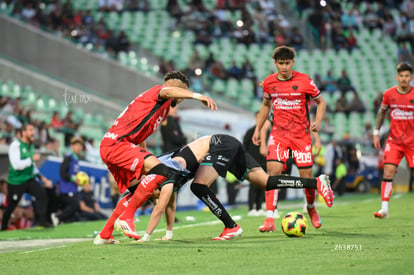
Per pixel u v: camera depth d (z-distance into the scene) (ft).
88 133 172.14
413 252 58.39
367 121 277.85
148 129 70.18
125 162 68.49
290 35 304.09
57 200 130.00
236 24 296.10
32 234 105.19
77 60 242.17
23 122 157.28
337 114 275.80
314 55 306.76
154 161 68.23
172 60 249.14
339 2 338.13
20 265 58.23
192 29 284.41
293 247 63.77
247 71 257.75
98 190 146.51
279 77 82.69
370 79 316.19
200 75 234.17
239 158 75.20
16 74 214.07
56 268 55.26
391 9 355.56
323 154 217.36
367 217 104.12
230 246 66.08
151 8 297.94
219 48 284.61
